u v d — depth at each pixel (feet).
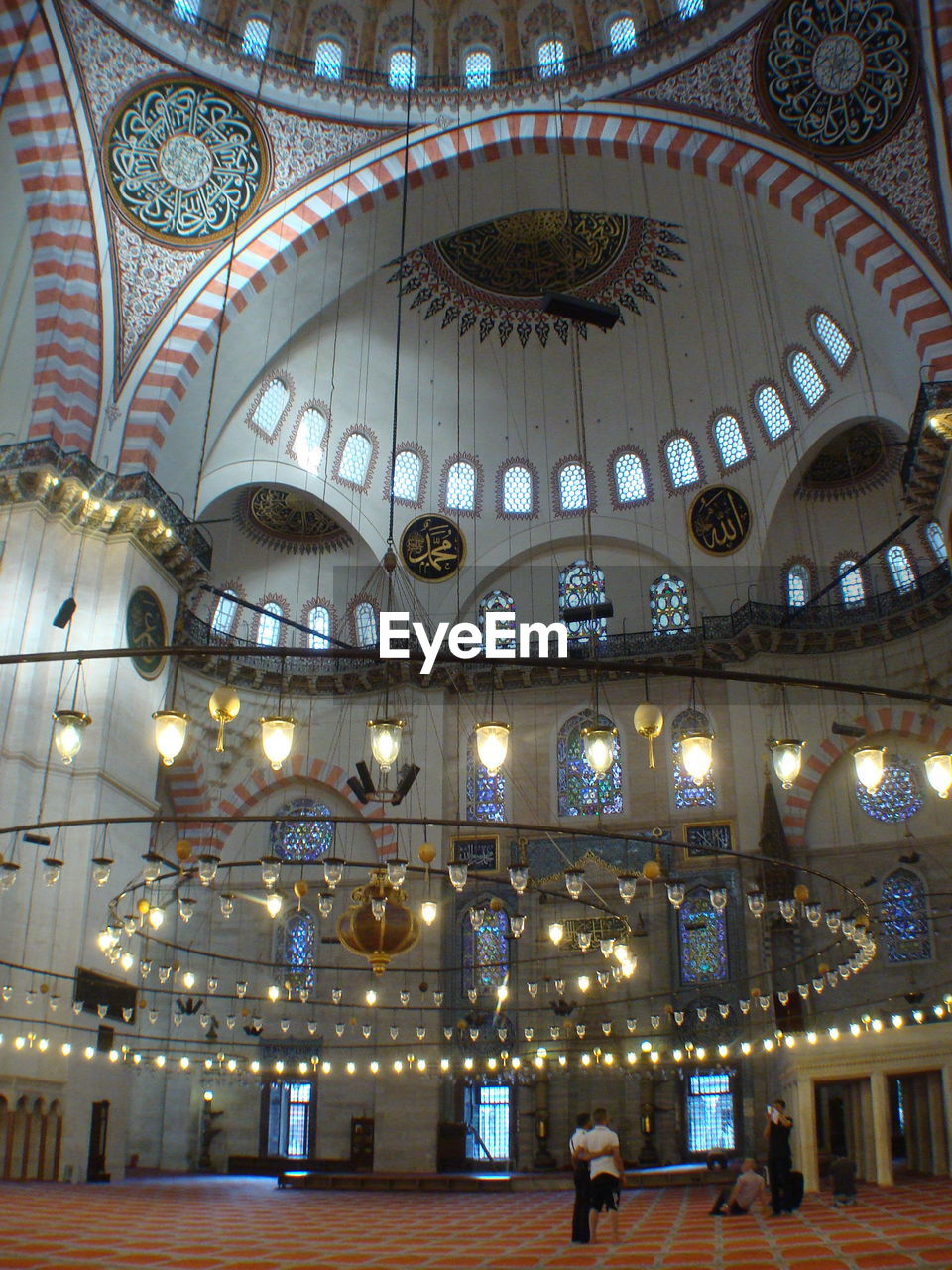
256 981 70.79
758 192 56.54
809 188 54.70
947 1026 44.68
